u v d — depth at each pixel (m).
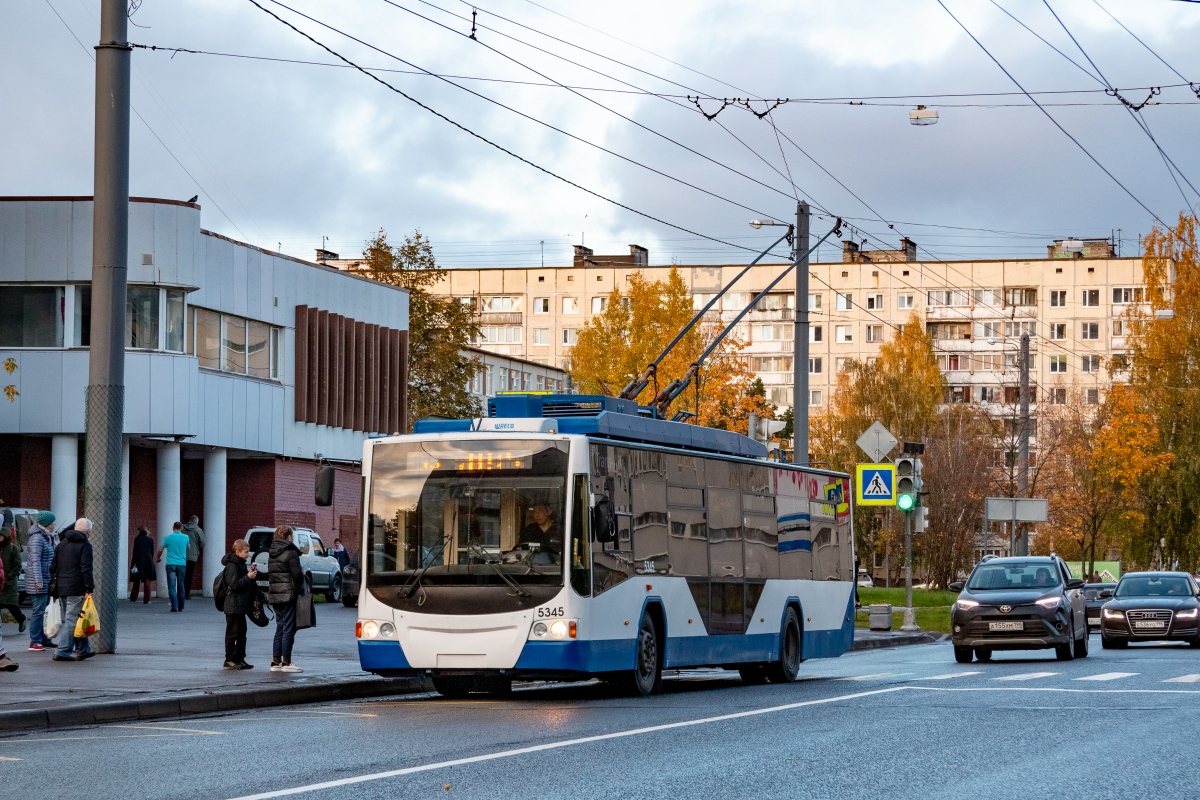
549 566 18.84
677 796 10.23
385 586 19.09
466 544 19.03
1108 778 11.25
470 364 72.88
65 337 42.03
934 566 76.19
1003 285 130.62
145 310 42.41
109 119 22.78
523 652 18.69
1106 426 71.44
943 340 131.12
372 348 55.53
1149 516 65.81
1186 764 12.09
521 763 12.02
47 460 43.81
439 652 18.81
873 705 17.81
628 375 64.75
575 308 137.88
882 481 37.78
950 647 36.81
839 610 27.91
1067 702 18.12
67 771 11.72
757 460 24.72
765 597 24.44
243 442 46.72
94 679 19.28
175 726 15.59
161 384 42.25
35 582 24.28
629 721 15.83
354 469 54.72
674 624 21.31
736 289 134.12
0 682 18.72
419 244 72.81
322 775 11.31
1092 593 49.88
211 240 44.84
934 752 12.86
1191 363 65.44
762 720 15.84
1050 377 129.75
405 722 15.88
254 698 18.38
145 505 46.94
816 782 10.95
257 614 21.61
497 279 139.62
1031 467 90.44
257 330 48.22
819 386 132.50
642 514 20.70
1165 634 34.78
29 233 42.00
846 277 132.62
